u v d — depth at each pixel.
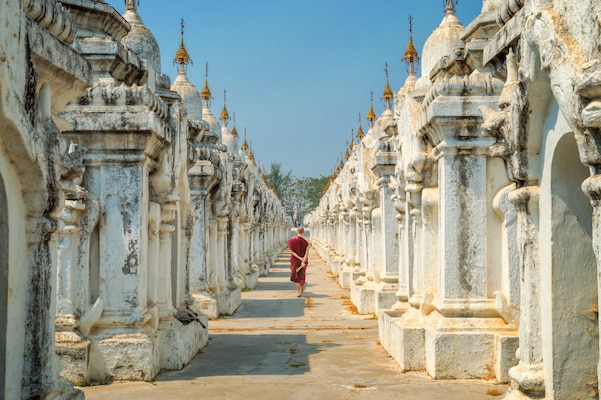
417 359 9.64
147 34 13.24
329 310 18.33
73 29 6.24
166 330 10.04
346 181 26.50
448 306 9.20
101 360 8.97
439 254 9.64
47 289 5.70
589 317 5.70
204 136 16.75
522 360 6.21
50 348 5.75
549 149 5.69
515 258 9.05
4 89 4.83
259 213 33.41
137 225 9.26
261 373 9.67
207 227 16.41
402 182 12.05
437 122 9.24
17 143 5.15
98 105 9.10
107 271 9.20
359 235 20.67
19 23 5.09
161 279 10.41
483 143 9.30
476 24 9.77
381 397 8.12
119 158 9.23
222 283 17.66
